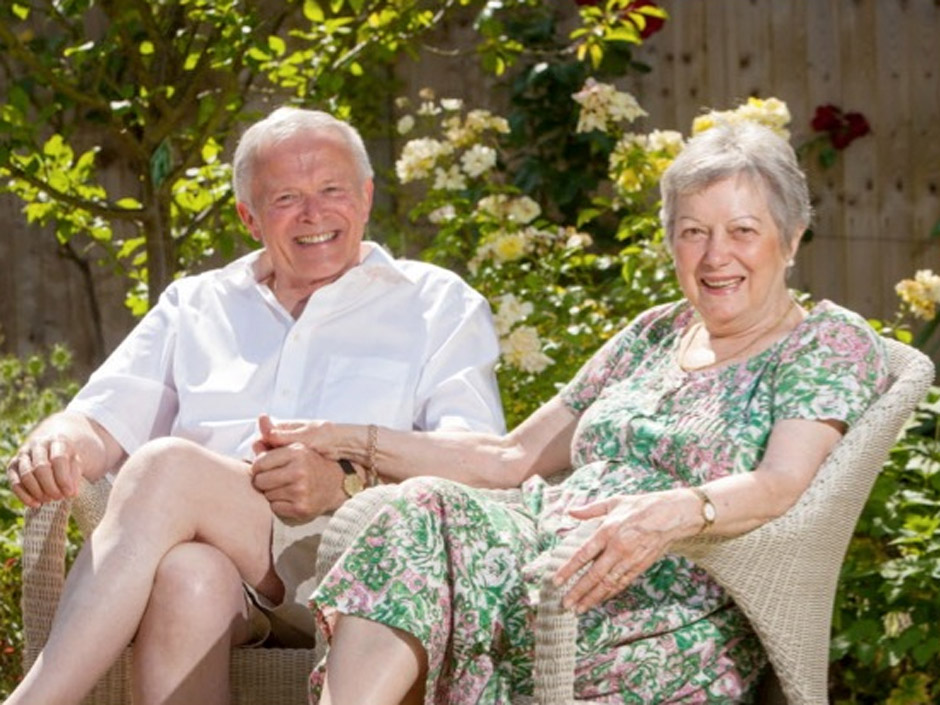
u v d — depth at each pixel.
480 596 3.17
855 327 3.41
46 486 3.64
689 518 3.03
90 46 5.40
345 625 3.08
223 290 4.26
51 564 3.64
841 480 3.20
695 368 3.58
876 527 4.58
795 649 3.21
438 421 4.08
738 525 3.10
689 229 3.47
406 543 3.12
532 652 3.20
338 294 4.15
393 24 5.79
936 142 7.82
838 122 7.84
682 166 3.47
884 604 4.55
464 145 5.98
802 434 3.27
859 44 7.89
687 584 3.31
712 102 8.05
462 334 4.18
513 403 5.24
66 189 5.91
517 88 8.13
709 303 3.48
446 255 5.92
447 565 3.18
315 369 4.13
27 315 8.30
